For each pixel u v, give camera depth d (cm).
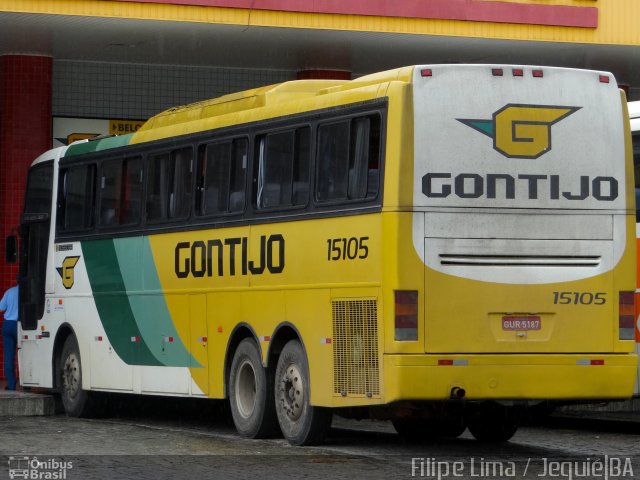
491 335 2266
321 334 2402
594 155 2334
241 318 2653
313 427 2466
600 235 2333
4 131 4112
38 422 3136
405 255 2227
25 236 3528
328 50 4094
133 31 3784
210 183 2780
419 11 3766
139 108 4431
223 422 3181
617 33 3903
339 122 2388
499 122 2284
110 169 3166
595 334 2325
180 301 2867
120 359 3100
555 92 2319
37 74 4125
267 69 4522
